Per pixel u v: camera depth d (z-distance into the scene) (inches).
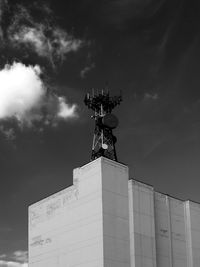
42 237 2783.0
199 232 2775.6
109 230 2405.3
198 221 2797.7
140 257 2442.2
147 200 2591.0
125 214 2491.4
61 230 2655.0
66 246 2586.1
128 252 2433.6
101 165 2492.6
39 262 2751.0
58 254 2630.4
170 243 2632.9
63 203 2689.5
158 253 2559.1
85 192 2549.2
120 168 2561.5
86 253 2444.6
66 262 2559.1
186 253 2689.5
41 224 2819.9
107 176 2496.3
